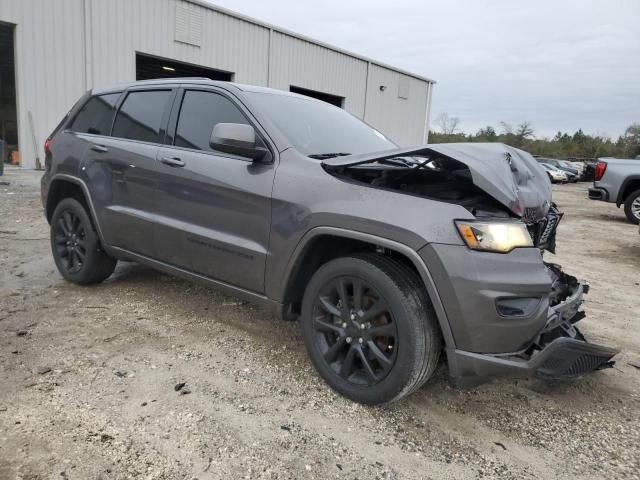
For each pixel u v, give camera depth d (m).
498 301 2.43
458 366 2.51
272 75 19.88
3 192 9.62
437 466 2.36
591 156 66.06
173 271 3.71
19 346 3.31
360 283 2.73
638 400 3.09
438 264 2.44
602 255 7.64
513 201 2.52
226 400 2.79
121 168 3.97
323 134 3.51
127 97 4.27
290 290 3.06
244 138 3.02
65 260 4.60
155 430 2.48
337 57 22.91
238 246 3.19
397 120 27.72
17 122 13.19
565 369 2.62
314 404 2.80
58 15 13.40
